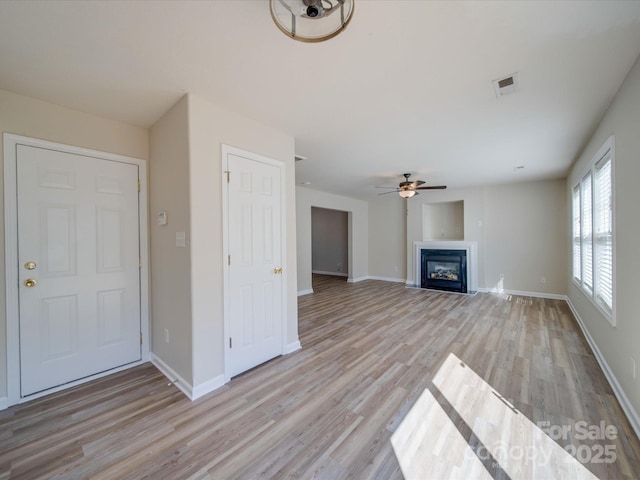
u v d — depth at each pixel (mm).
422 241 6898
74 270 2408
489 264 6164
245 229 2604
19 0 1279
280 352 2949
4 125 2096
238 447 1675
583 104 2340
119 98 2236
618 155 2174
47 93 2145
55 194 2316
